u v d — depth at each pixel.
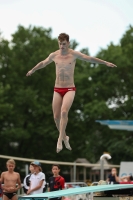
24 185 27.05
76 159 92.25
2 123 86.00
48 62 19.27
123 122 46.53
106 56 84.56
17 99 83.31
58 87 18.81
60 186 25.98
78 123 87.88
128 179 34.75
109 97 87.44
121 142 81.94
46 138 86.44
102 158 33.00
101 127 87.38
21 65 86.88
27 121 86.94
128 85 84.69
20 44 88.00
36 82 88.00
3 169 86.00
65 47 18.62
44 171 87.31
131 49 85.44
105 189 20.22
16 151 87.31
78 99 86.88
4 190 25.64
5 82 86.88
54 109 18.92
